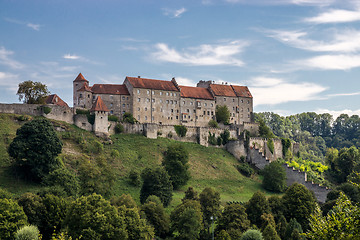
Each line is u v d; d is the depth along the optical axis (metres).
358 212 59.44
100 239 97.81
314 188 182.12
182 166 166.25
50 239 107.12
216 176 185.88
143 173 146.88
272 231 118.56
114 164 168.00
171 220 125.56
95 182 136.38
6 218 97.00
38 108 181.75
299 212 141.38
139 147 188.00
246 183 186.12
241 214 127.06
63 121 184.88
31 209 107.00
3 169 142.25
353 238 58.03
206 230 127.69
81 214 100.44
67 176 129.00
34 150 140.88
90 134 185.50
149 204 124.69
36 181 141.12
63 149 164.50
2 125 165.88
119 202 122.94
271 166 185.12
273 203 142.88
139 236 105.75
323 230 61.19
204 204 135.25
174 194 159.00
